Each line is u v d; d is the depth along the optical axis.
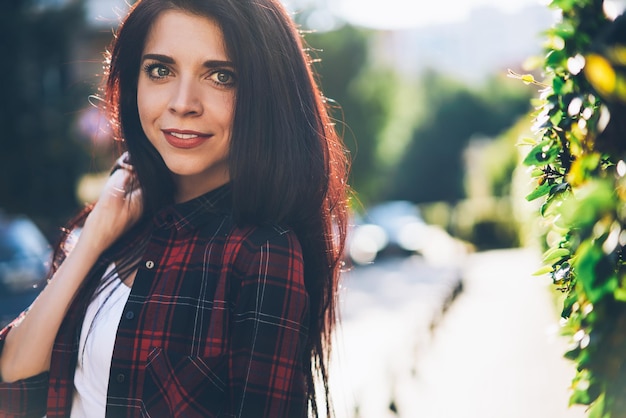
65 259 2.34
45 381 2.25
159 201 2.33
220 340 2.02
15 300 10.60
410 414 6.71
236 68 2.12
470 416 6.62
